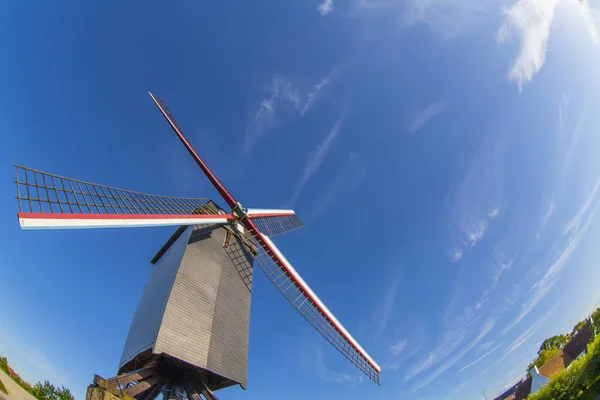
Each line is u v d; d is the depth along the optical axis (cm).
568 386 3094
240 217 2500
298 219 3438
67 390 1689
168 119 2803
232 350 1944
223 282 2111
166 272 2036
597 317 4941
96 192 1562
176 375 1717
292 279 2595
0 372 1375
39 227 1211
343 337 2631
